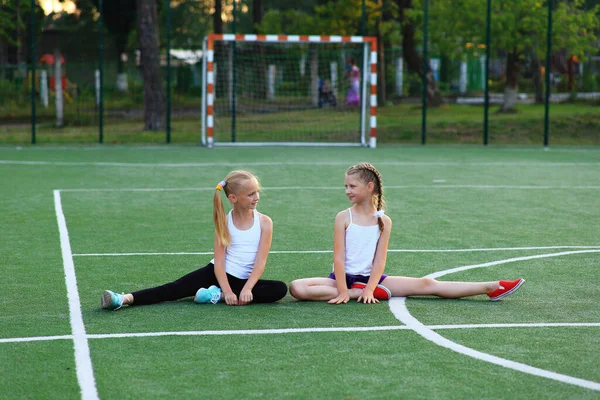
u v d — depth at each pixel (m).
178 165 18.23
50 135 26.03
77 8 49.19
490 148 23.42
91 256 8.49
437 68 48.44
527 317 6.17
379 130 26.45
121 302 6.23
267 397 4.44
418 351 5.28
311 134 26.05
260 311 6.28
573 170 17.58
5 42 41.09
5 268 7.87
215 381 4.69
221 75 30.77
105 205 12.17
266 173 16.70
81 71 47.59
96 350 5.27
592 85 40.78
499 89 45.66
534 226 10.59
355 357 5.14
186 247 9.03
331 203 12.55
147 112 27.58
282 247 9.04
